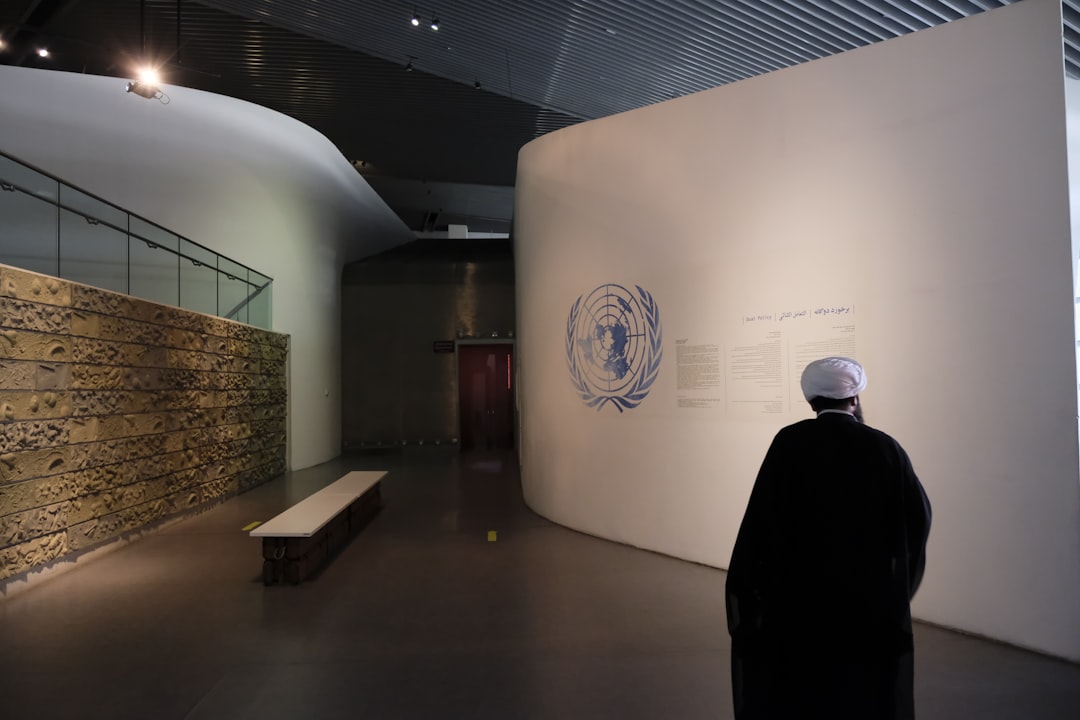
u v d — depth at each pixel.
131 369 6.37
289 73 12.19
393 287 14.77
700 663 3.55
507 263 15.02
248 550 6.09
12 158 5.21
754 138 4.93
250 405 9.55
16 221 7.27
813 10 7.27
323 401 12.91
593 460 6.40
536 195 7.21
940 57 3.94
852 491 1.95
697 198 5.33
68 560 5.43
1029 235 3.58
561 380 6.81
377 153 16.28
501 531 6.69
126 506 6.27
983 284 3.75
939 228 3.93
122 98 9.22
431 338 14.78
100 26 10.77
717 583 4.88
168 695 3.25
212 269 9.45
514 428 14.77
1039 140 3.54
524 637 3.95
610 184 6.11
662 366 5.64
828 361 2.17
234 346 8.95
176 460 7.27
